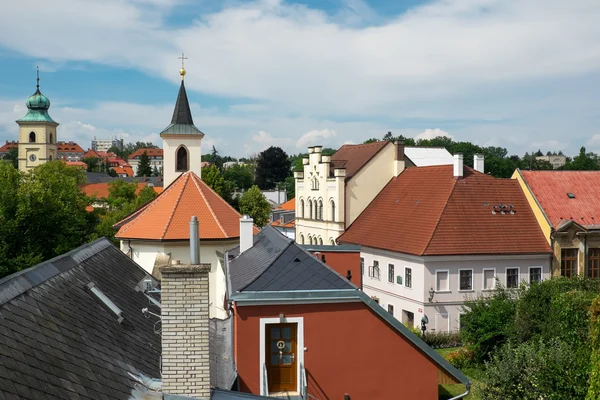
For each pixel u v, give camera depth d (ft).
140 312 59.57
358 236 176.24
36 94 426.10
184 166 171.32
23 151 424.87
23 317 35.37
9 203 158.51
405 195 176.24
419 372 53.67
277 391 52.95
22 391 28.58
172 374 38.42
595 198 161.48
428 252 140.15
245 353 52.08
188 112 173.58
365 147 203.92
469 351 113.39
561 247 149.69
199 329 38.68
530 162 512.63
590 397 65.62
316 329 52.70
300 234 219.61
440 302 141.08
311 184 208.54
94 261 63.82
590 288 104.12
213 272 130.11
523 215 155.02
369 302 52.95
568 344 86.22
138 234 132.87
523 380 74.54
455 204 152.46
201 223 133.49
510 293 126.52
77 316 43.27
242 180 612.70
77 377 34.71
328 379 52.75
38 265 45.32
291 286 53.16
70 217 171.12
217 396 40.14
